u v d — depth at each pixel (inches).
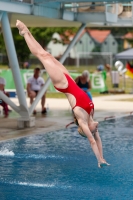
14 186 593.6
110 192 572.1
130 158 747.4
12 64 975.0
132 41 5629.9
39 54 568.4
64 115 1251.2
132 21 1298.0
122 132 997.2
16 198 544.7
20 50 3159.5
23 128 1024.2
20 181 615.2
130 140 903.7
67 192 570.6
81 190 579.2
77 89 553.0
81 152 792.3
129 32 5767.7
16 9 944.9
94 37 5708.7
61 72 556.7
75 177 638.5
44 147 829.2
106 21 1203.2
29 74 1914.4
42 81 1286.9
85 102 547.5
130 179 629.3
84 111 546.0
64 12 1138.7
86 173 658.8
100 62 4872.0
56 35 4480.8
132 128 1053.2
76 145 850.1
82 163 716.0
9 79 1855.3
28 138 911.7
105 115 1267.2
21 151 793.6
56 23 1284.4
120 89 2134.6
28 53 3223.4
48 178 631.2
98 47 5674.2
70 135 952.3
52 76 555.2
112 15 1243.2
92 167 692.1
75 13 1202.6
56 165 701.3
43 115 1249.4
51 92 1969.7
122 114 1293.1
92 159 742.5
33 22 1247.5
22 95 1013.2
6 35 946.1
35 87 1278.3
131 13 1298.0
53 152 788.6
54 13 1096.8
